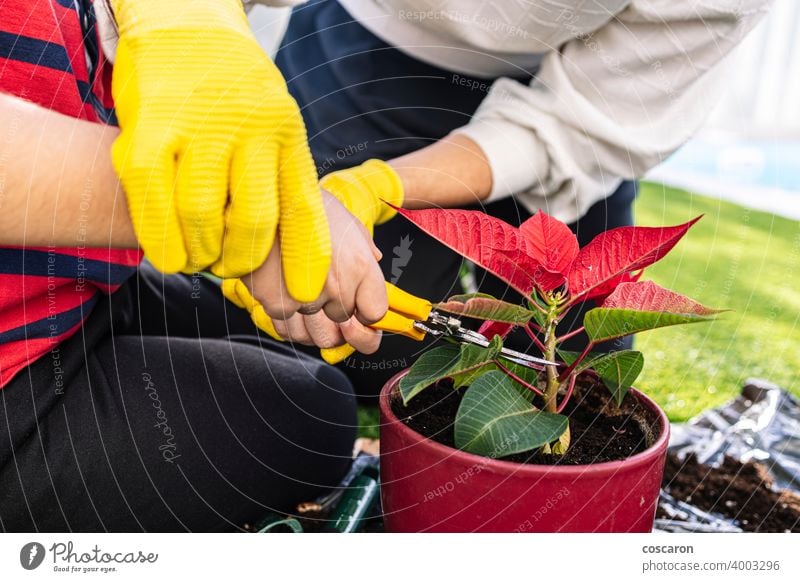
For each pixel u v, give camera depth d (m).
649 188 3.64
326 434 0.94
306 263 0.58
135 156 0.52
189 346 0.93
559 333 1.27
